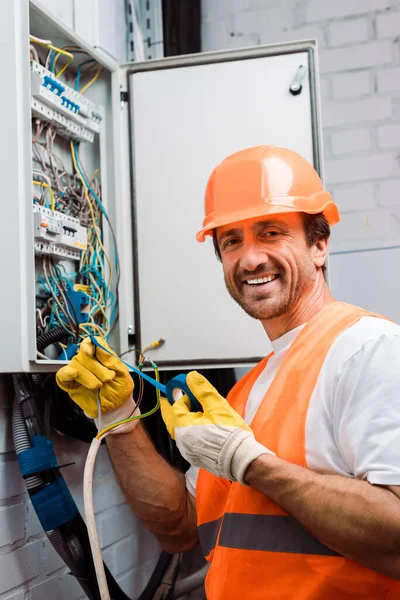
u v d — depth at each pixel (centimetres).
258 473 88
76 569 132
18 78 127
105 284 160
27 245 126
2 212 126
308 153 154
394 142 210
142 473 122
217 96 159
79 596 158
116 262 162
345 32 216
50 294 146
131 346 160
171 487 122
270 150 110
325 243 109
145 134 163
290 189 105
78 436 152
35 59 139
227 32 224
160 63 163
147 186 162
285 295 102
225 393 192
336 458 89
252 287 104
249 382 112
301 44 156
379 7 214
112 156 165
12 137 126
